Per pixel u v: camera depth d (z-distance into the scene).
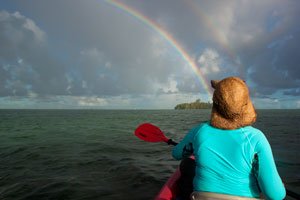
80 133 14.15
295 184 4.41
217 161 1.31
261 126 19.70
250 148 1.24
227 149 1.29
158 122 29.09
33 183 4.46
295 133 13.80
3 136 12.38
